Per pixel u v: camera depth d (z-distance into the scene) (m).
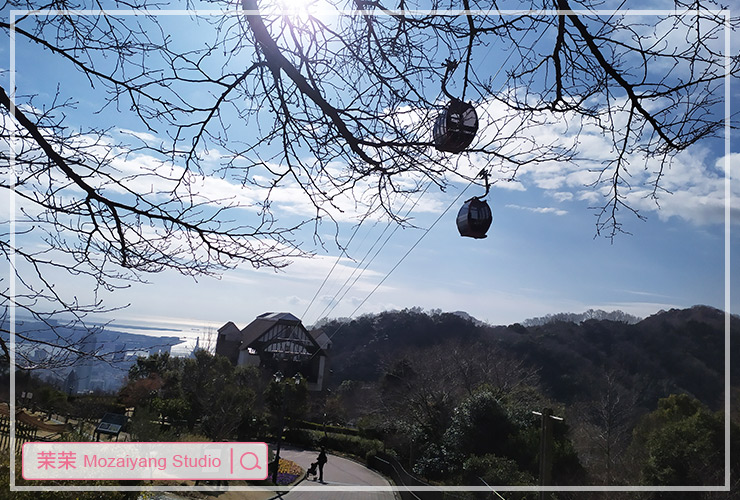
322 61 3.77
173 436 18.50
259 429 38.53
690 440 19.19
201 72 3.61
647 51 3.29
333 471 32.66
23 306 3.40
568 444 22.14
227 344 61.59
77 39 3.60
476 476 21.52
